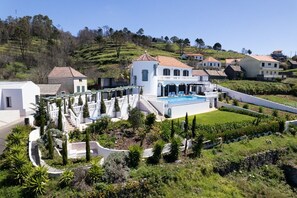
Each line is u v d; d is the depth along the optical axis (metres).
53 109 35.22
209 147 31.22
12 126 33.22
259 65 87.06
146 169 23.33
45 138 26.62
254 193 25.92
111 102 40.06
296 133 40.22
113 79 63.72
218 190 24.56
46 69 78.38
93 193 19.48
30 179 19.12
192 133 31.59
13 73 74.56
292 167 32.06
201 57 126.19
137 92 51.53
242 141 34.12
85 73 80.00
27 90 41.62
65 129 30.66
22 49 94.62
